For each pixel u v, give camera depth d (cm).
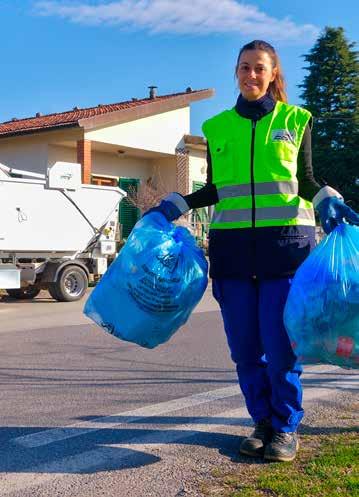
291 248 369
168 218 388
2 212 1259
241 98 383
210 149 391
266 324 375
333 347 332
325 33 4059
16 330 966
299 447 407
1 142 2114
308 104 4062
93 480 369
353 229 346
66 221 1363
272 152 369
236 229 378
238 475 365
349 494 325
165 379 633
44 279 1343
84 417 500
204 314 1127
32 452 418
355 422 468
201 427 468
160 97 2456
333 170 3775
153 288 364
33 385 608
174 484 358
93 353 768
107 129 1972
